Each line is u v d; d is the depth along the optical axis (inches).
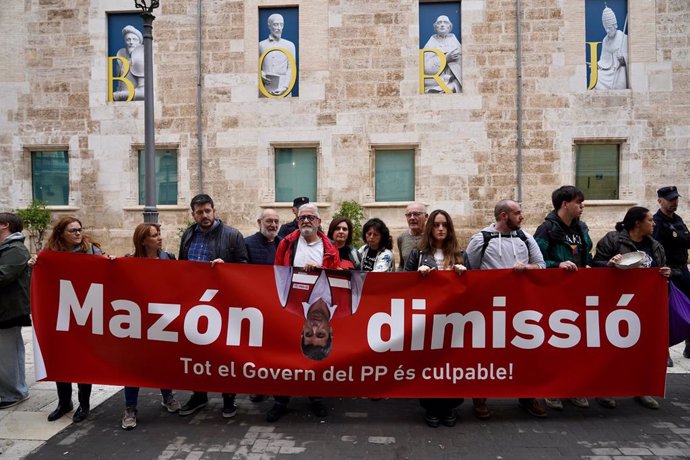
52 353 176.9
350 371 171.8
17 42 487.5
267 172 474.6
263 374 172.9
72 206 487.5
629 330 171.6
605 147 465.1
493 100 460.8
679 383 213.8
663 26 451.5
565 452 152.6
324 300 174.1
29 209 472.1
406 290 172.9
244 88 474.0
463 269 171.9
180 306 175.8
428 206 465.1
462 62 462.9
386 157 476.4
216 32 475.2
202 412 187.6
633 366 171.2
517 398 184.9
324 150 469.4
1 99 490.0
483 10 459.2
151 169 267.3
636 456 149.3
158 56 478.9
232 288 175.3
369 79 466.9
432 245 182.4
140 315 176.4
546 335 171.8
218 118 476.4
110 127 484.1
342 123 468.8
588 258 193.6
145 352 175.8
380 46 465.4
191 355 174.9
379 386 171.8
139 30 483.8
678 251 230.4
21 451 156.3
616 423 173.6
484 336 171.9
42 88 487.5
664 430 167.5
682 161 451.5
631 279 171.9
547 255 190.1
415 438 163.5
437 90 466.3
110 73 486.0
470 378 171.5
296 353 172.9
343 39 467.2
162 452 154.8
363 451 154.4
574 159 460.8
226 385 173.8
